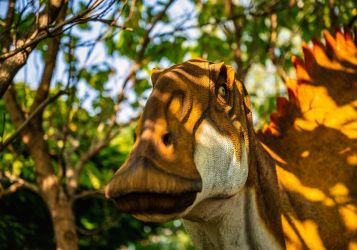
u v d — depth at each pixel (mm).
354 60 3371
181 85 2363
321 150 3014
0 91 3031
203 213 2443
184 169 2125
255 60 5945
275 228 2697
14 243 7734
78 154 6797
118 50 5859
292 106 3232
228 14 5590
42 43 4734
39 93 4832
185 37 5625
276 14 5727
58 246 4910
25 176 6344
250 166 2629
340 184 2908
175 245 15258
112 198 2104
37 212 8172
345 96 3219
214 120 2391
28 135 4961
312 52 3367
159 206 2082
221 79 2537
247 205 2613
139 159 2100
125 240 9391
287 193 2838
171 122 2256
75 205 8414
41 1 3158
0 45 3523
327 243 2773
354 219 2836
